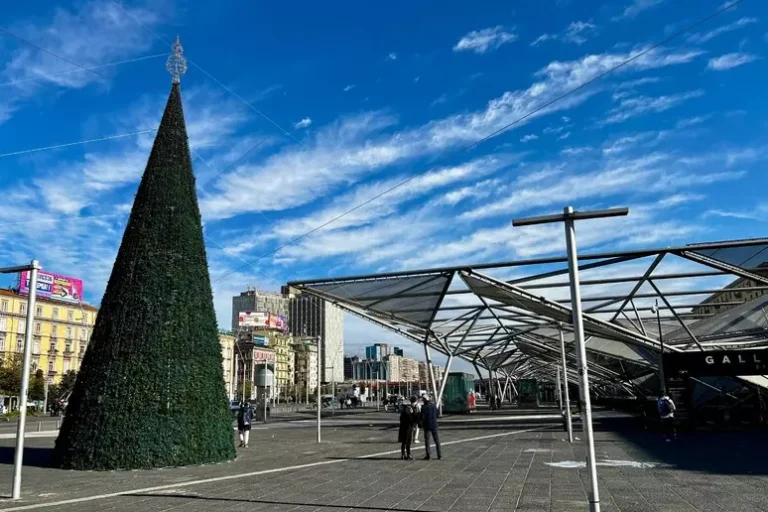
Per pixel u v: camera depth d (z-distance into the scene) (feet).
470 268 90.53
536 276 89.76
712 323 114.11
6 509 34.60
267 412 187.93
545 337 150.41
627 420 122.42
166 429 54.54
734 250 79.87
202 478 47.32
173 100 65.98
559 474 45.85
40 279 339.57
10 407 272.51
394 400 274.77
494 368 253.85
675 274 87.76
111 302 58.03
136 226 60.18
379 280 97.55
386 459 59.98
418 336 147.33
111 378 55.16
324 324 541.75
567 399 78.54
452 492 38.04
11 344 315.78
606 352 143.43
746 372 88.07
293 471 51.13
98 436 53.57
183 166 63.82
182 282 59.36
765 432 85.51
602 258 84.53
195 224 62.75
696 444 69.10
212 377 59.41
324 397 383.86
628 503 33.17
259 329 490.90
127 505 35.58
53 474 50.65
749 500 33.47
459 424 128.36
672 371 90.94
